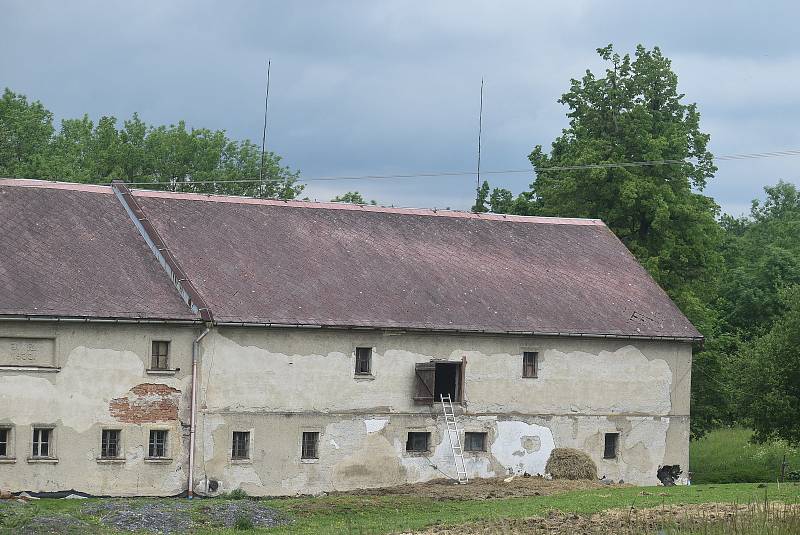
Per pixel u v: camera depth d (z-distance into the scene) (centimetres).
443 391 4656
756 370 5100
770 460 6159
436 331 4519
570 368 4784
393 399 4469
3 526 3259
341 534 3288
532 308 4797
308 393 4331
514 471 4659
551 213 6225
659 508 3650
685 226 6009
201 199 4756
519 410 4681
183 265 4359
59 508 3697
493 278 4903
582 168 5991
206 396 4175
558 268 5112
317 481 4325
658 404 4938
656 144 5978
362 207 5066
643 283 5197
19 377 3919
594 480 4753
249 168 8038
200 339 4162
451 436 4556
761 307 8250
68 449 3969
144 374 4084
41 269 4100
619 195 5947
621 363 4878
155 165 7956
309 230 4822
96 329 4022
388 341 4475
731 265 8906
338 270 4641
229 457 4197
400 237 4972
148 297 4162
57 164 7119
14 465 3897
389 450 4453
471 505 3884
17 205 4353
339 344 4397
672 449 4953
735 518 3069
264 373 4269
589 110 6238
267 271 4497
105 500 3888
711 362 5950
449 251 4988
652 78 6244
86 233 4344
